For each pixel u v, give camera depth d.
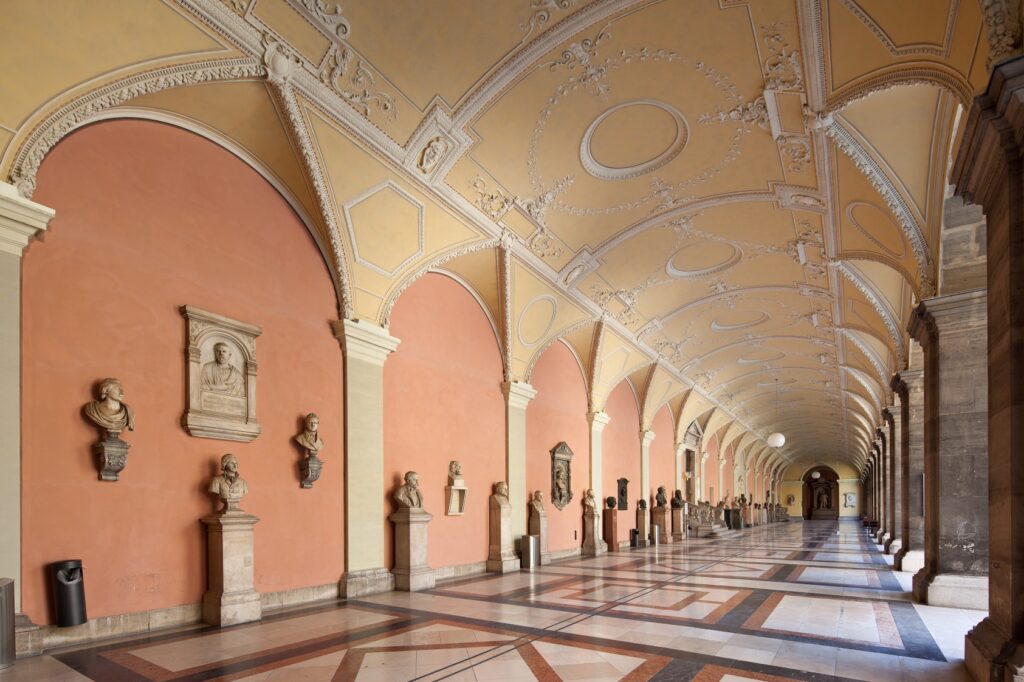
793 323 18.39
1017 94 3.66
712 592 9.13
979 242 7.77
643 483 20.72
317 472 8.22
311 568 8.17
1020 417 4.03
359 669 5.00
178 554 6.57
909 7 5.65
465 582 10.30
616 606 7.91
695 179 10.52
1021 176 3.99
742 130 9.00
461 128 8.60
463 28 7.19
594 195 10.88
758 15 6.89
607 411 18.70
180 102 6.76
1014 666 3.80
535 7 7.01
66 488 5.63
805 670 4.98
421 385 10.70
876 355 17.66
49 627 5.40
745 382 27.20
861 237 10.61
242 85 6.88
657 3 6.93
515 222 10.92
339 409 8.90
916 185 7.88
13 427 5.17
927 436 8.49
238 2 6.14
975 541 7.89
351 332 9.00
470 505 11.71
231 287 7.50
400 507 9.62
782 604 8.08
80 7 5.32
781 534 27.42
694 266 14.38
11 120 5.25
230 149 7.61
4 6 4.97
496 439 12.74
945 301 7.83
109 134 6.34
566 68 7.92
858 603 8.16
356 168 8.37
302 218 8.62
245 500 7.39
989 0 3.96
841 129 7.72
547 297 13.23
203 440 6.96
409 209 9.38
